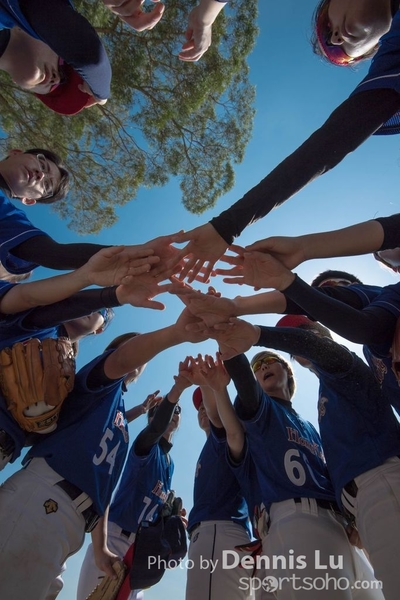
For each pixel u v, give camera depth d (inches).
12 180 91.5
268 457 90.3
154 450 132.2
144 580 90.2
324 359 78.2
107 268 70.7
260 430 92.3
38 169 93.4
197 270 68.5
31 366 72.7
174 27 247.1
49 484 72.2
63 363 75.4
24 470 74.9
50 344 75.8
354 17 74.7
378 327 71.0
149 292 75.0
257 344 80.7
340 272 98.7
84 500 74.0
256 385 93.6
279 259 69.5
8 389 72.8
